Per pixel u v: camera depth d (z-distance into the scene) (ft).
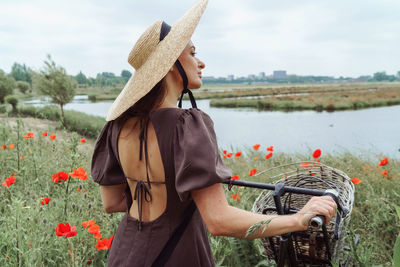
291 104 163.63
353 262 6.78
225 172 3.40
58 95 67.46
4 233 6.89
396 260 4.71
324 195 3.88
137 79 3.87
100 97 334.85
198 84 4.15
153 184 3.79
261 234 3.26
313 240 4.96
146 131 3.78
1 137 15.17
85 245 6.88
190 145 3.33
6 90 94.89
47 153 13.43
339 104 157.99
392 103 177.88
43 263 6.55
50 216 7.79
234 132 73.41
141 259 3.80
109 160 4.45
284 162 20.48
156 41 3.92
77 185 8.49
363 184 12.76
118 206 4.80
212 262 4.32
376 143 53.06
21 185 10.72
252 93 328.49
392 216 9.32
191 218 3.91
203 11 4.06
